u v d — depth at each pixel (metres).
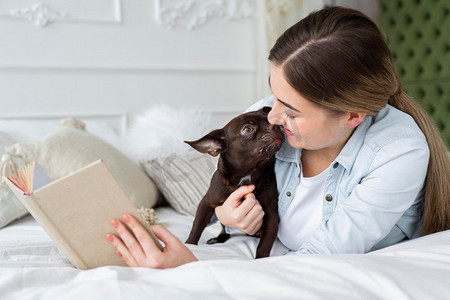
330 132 1.13
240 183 1.22
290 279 0.78
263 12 3.61
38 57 2.92
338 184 1.24
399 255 0.96
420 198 1.31
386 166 1.14
